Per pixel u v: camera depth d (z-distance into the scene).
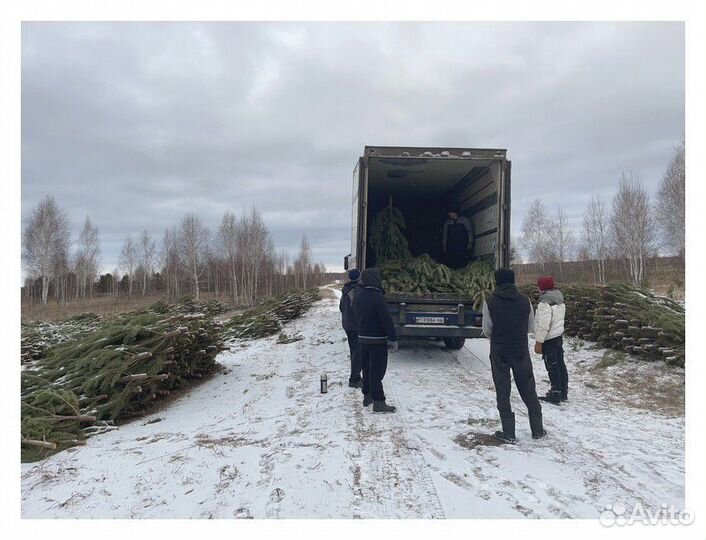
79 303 35.75
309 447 4.66
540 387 7.07
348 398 6.50
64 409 5.41
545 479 3.86
